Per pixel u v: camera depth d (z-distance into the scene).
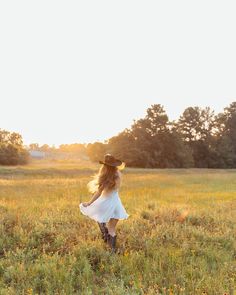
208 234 7.66
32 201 11.15
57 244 6.54
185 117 96.88
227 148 95.81
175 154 86.50
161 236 7.31
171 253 6.22
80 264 5.71
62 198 12.56
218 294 4.73
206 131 96.38
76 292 4.85
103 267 5.64
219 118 101.12
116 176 6.52
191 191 17.42
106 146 90.56
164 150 85.12
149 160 82.25
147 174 38.97
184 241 6.93
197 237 7.52
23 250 6.04
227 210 10.80
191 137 96.88
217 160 95.06
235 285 5.01
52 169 40.56
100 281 5.25
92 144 94.25
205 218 9.30
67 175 35.16
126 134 85.38
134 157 82.06
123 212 6.61
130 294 4.55
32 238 6.68
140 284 4.90
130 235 7.17
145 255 6.37
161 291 4.91
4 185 18.55
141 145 83.31
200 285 4.95
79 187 17.56
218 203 12.38
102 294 4.71
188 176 32.78
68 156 159.75
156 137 84.81
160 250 6.34
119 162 6.54
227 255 6.38
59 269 5.35
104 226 6.65
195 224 8.98
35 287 4.93
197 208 10.93
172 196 14.79
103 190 6.53
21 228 7.09
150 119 85.56
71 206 10.32
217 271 5.57
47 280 5.12
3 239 6.65
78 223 8.19
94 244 6.43
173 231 7.68
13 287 4.81
